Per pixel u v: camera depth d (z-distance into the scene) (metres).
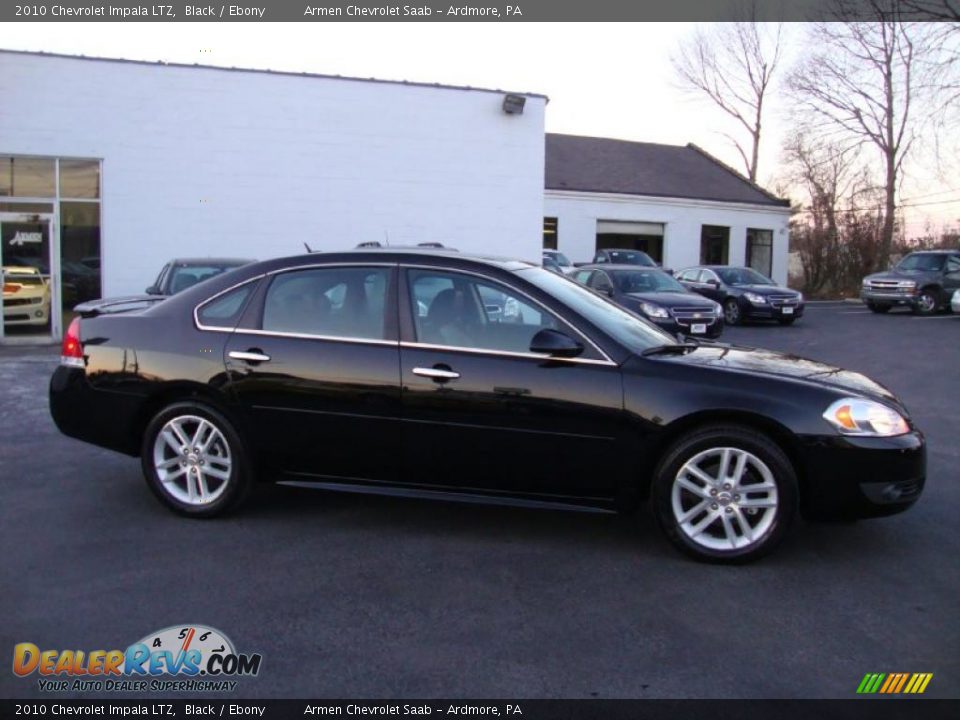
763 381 4.38
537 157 17.03
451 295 4.76
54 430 7.38
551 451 4.49
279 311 4.95
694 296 15.05
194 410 4.96
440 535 4.82
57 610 3.79
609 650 3.46
